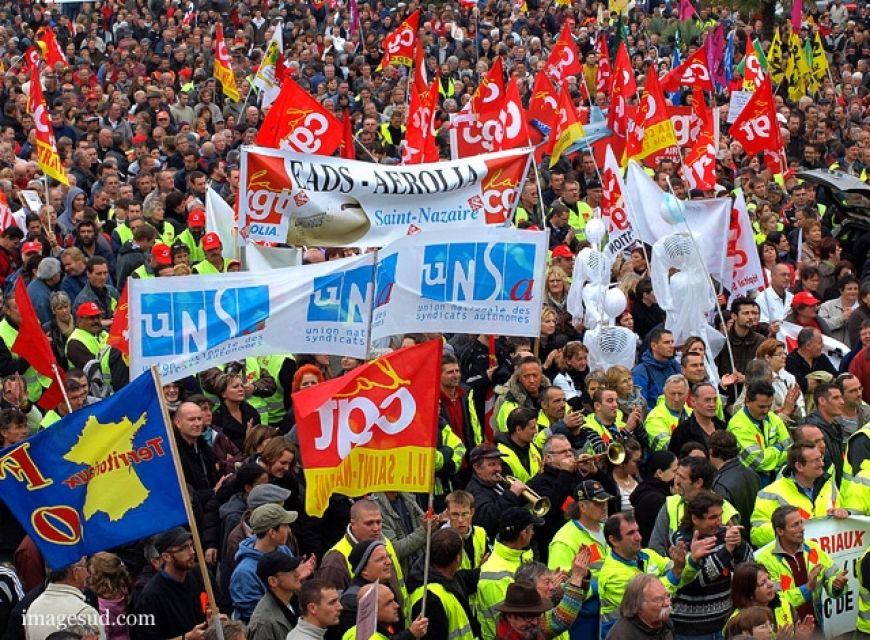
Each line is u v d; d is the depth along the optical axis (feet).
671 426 80.84
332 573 60.44
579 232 127.24
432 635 59.36
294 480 69.56
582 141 142.41
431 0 244.42
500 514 66.74
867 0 251.60
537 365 80.53
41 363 75.72
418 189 86.38
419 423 59.77
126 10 233.76
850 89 201.98
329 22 230.27
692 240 96.02
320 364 86.94
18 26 237.04
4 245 110.63
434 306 75.31
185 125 152.46
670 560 62.28
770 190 135.74
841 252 124.67
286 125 101.60
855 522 68.59
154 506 55.21
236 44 211.00
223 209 110.93
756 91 142.72
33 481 54.34
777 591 62.90
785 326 102.42
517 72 192.24
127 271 107.65
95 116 161.58
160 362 70.08
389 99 179.63
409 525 69.00
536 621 56.59
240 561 62.39
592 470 72.23
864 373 91.50
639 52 211.20
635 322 102.32
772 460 77.20
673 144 122.52
